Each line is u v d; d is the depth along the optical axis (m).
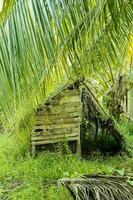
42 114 5.99
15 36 1.39
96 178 2.65
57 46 1.60
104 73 2.82
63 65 1.89
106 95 7.58
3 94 1.49
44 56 1.47
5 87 1.48
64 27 1.57
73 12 1.50
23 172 5.34
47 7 1.38
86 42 2.00
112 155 6.38
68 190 2.57
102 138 6.58
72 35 1.77
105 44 2.44
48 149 6.21
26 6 1.36
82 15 1.59
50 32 1.42
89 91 6.36
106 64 2.62
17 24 1.38
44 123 6.06
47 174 5.17
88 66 2.39
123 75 6.70
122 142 6.50
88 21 1.82
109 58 2.58
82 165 5.56
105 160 6.02
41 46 1.43
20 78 1.49
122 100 7.82
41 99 1.91
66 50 1.80
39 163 5.58
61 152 6.03
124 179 2.65
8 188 4.85
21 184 4.95
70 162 5.70
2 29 1.40
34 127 5.90
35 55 1.44
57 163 5.60
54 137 6.17
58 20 1.43
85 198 2.40
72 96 6.15
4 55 1.41
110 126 6.53
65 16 1.47
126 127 7.66
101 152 6.50
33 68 1.48
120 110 7.81
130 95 8.03
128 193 2.42
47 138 6.12
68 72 2.05
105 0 1.94
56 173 5.18
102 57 2.51
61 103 6.09
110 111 7.60
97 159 6.04
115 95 7.53
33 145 6.06
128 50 3.01
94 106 6.50
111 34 2.39
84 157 6.31
